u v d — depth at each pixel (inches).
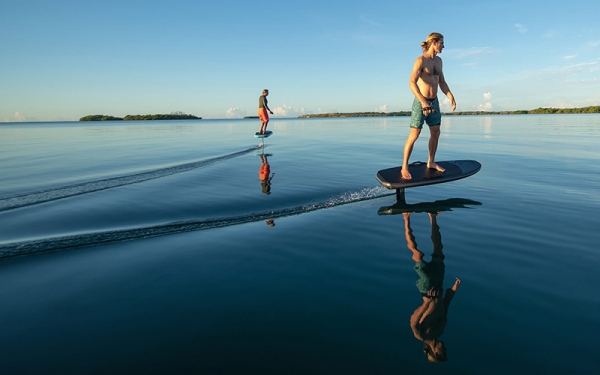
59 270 113.3
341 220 165.0
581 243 130.3
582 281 101.2
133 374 66.1
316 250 128.4
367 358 69.9
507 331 78.4
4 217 170.7
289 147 516.1
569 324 80.7
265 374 65.6
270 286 101.0
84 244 135.7
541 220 158.2
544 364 67.6
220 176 277.3
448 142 544.7
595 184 231.1
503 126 1043.3
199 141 642.2
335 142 598.5
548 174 269.7
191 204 194.1
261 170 305.7
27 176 277.0
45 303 92.8
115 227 155.9
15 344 75.5
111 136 807.1
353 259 119.7
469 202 192.7
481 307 88.6
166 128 1286.9
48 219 167.5
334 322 82.6
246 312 87.3
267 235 145.5
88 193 219.9
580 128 887.7
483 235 141.2
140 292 98.3
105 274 110.1
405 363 68.3
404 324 81.6
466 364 67.9
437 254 123.0
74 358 70.9
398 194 204.5
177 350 73.0
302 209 184.4
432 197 206.5
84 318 85.5
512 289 97.3
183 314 86.7
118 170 306.0
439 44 192.7
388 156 398.6
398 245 132.3
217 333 78.7
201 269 113.1
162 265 116.6
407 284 101.4
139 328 81.0
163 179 265.0
